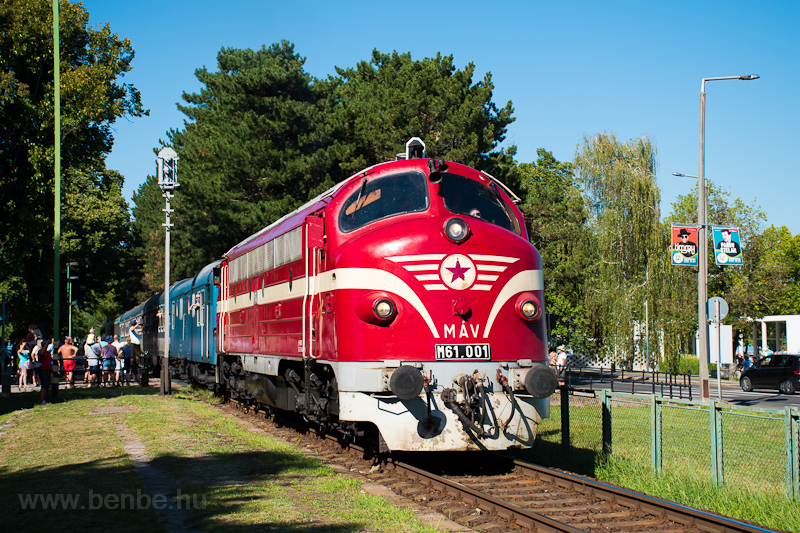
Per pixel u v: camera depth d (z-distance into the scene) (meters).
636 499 7.68
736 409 8.58
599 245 37.50
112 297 78.94
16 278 44.50
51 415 16.00
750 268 41.50
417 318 9.14
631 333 36.62
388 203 9.87
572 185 43.00
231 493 8.09
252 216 30.19
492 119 33.19
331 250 9.97
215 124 38.09
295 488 8.41
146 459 10.31
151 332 34.22
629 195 37.44
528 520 7.01
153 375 35.53
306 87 33.16
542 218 42.06
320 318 10.41
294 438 13.12
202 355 21.73
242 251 16.48
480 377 9.19
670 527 7.06
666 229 41.28
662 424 10.56
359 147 32.38
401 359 9.06
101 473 9.21
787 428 8.08
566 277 41.38
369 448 10.67
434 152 30.58
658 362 36.22
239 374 17.30
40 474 9.22
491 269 9.43
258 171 31.42
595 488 8.28
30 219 25.00
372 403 9.13
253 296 15.09
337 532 6.51
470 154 29.23
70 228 51.25
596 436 11.66
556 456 11.01
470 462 10.70
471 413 8.94
